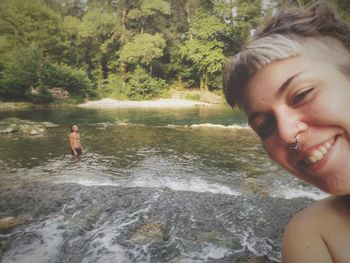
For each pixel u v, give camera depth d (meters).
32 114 21.22
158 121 18.81
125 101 31.47
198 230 4.32
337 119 0.49
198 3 35.31
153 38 32.53
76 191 5.70
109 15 33.19
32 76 27.83
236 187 6.88
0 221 4.62
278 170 8.25
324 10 0.54
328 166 0.49
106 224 4.53
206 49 32.44
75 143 9.95
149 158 9.70
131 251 3.88
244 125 17.33
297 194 6.41
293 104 0.51
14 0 31.67
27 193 5.60
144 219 4.64
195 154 10.30
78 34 33.69
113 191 5.69
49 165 8.73
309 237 0.57
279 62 0.52
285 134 0.51
